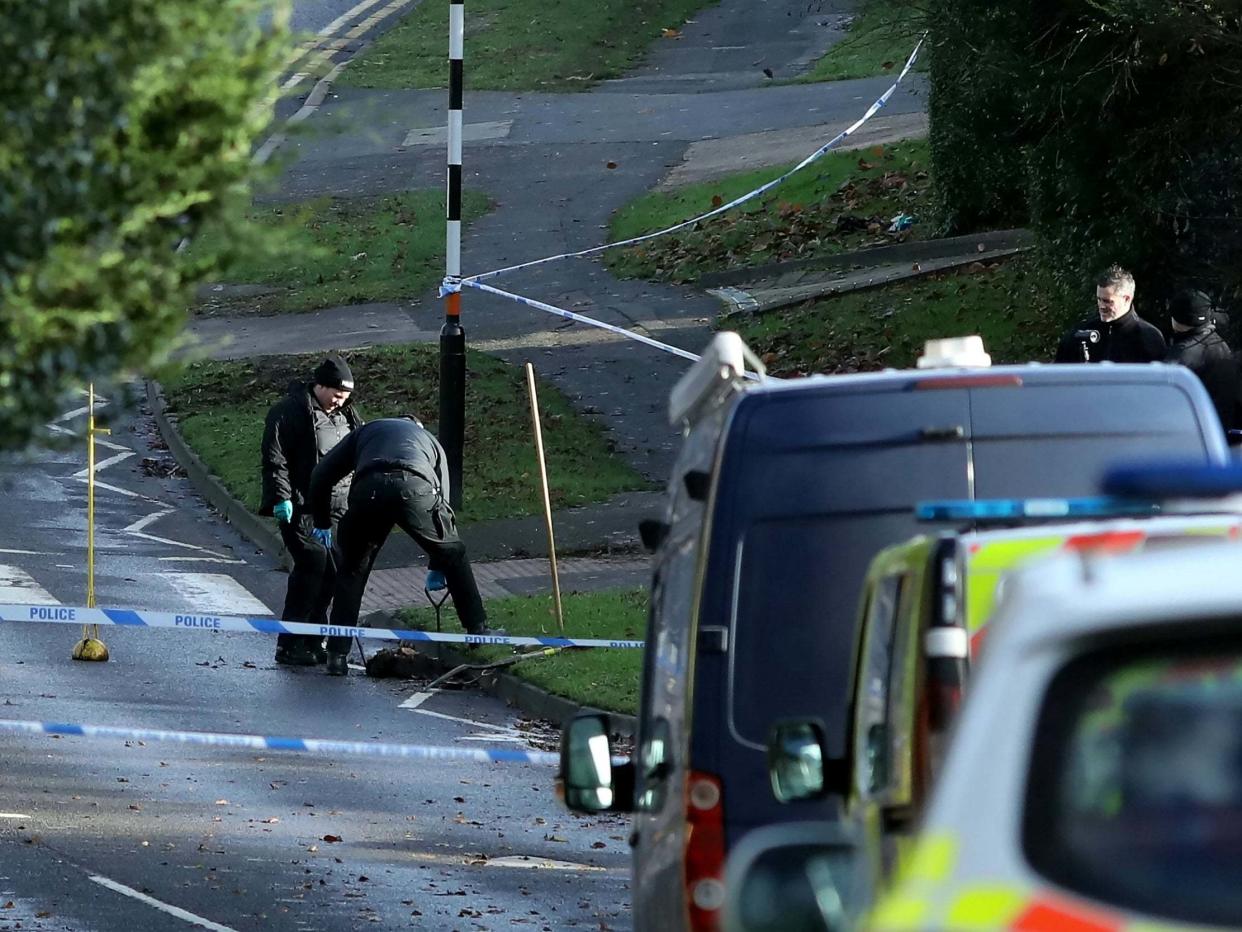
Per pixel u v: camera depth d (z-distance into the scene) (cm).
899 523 2284
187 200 1711
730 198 11450
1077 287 7438
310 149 13912
